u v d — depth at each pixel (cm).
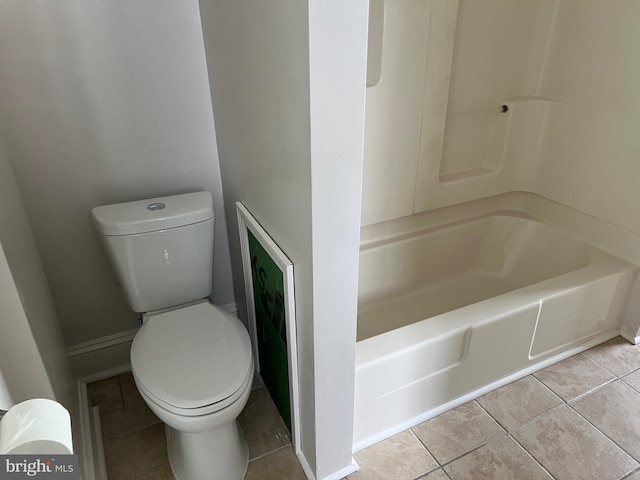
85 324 190
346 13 91
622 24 185
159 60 163
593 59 199
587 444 166
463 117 223
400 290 230
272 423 177
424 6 182
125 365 202
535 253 237
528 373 195
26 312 114
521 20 213
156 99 168
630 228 200
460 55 206
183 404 129
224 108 162
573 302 190
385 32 178
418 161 211
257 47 117
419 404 172
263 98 121
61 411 62
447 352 166
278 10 100
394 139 200
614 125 196
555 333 194
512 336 180
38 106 152
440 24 188
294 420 156
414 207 221
